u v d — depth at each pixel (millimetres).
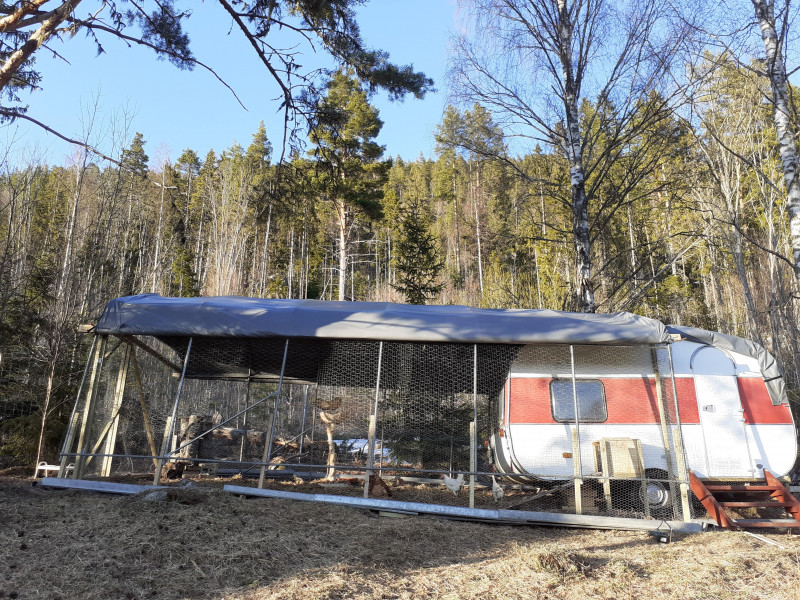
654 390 8695
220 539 5734
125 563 5020
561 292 21453
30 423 10844
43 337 11430
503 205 35156
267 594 4582
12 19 6375
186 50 8609
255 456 11625
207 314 8484
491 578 5309
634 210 23969
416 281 24281
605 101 13203
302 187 9539
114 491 7867
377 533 6547
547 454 8383
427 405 10609
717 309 25734
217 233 36125
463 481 9781
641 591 5109
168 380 11258
